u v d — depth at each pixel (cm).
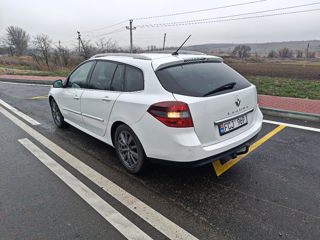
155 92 278
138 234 228
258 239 220
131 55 337
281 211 255
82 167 357
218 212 256
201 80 287
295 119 559
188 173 335
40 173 341
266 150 401
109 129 350
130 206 268
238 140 295
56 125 548
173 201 275
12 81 1464
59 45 2944
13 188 305
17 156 396
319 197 277
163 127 262
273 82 1318
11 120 596
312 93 878
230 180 317
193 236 224
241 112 307
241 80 329
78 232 231
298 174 327
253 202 271
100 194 291
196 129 261
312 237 221
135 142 306
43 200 281
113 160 378
